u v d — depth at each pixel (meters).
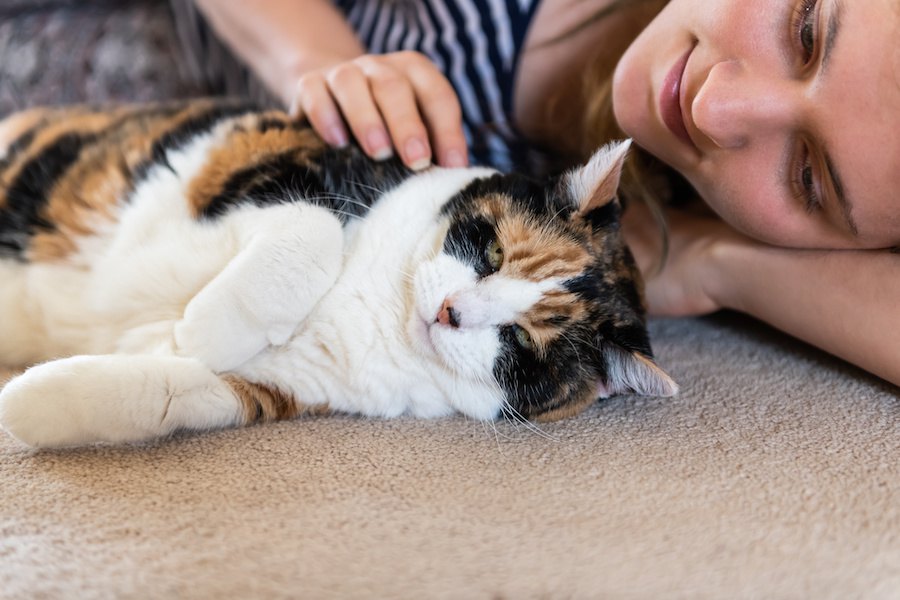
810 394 0.50
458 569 0.36
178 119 0.54
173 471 0.41
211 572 0.36
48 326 0.50
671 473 0.42
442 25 0.63
